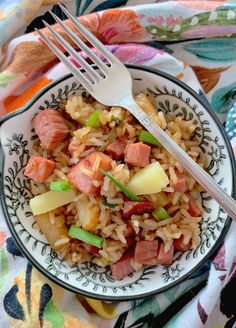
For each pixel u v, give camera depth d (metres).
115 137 0.22
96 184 0.21
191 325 0.22
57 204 0.21
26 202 0.22
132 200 0.21
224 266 0.21
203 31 0.23
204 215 0.22
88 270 0.22
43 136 0.21
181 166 0.21
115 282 0.21
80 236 0.21
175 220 0.22
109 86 0.21
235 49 0.24
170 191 0.21
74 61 0.23
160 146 0.22
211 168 0.22
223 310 0.23
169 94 0.22
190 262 0.21
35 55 0.23
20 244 0.21
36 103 0.21
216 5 0.23
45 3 0.24
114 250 0.21
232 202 0.19
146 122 0.21
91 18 0.23
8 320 0.22
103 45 0.22
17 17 0.23
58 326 0.22
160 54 0.23
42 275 0.22
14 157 0.21
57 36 0.21
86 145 0.22
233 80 0.24
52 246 0.21
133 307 0.23
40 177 0.21
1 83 0.23
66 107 0.22
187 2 0.23
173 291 0.23
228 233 0.22
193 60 0.24
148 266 0.22
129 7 0.23
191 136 0.22
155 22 0.23
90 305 0.23
